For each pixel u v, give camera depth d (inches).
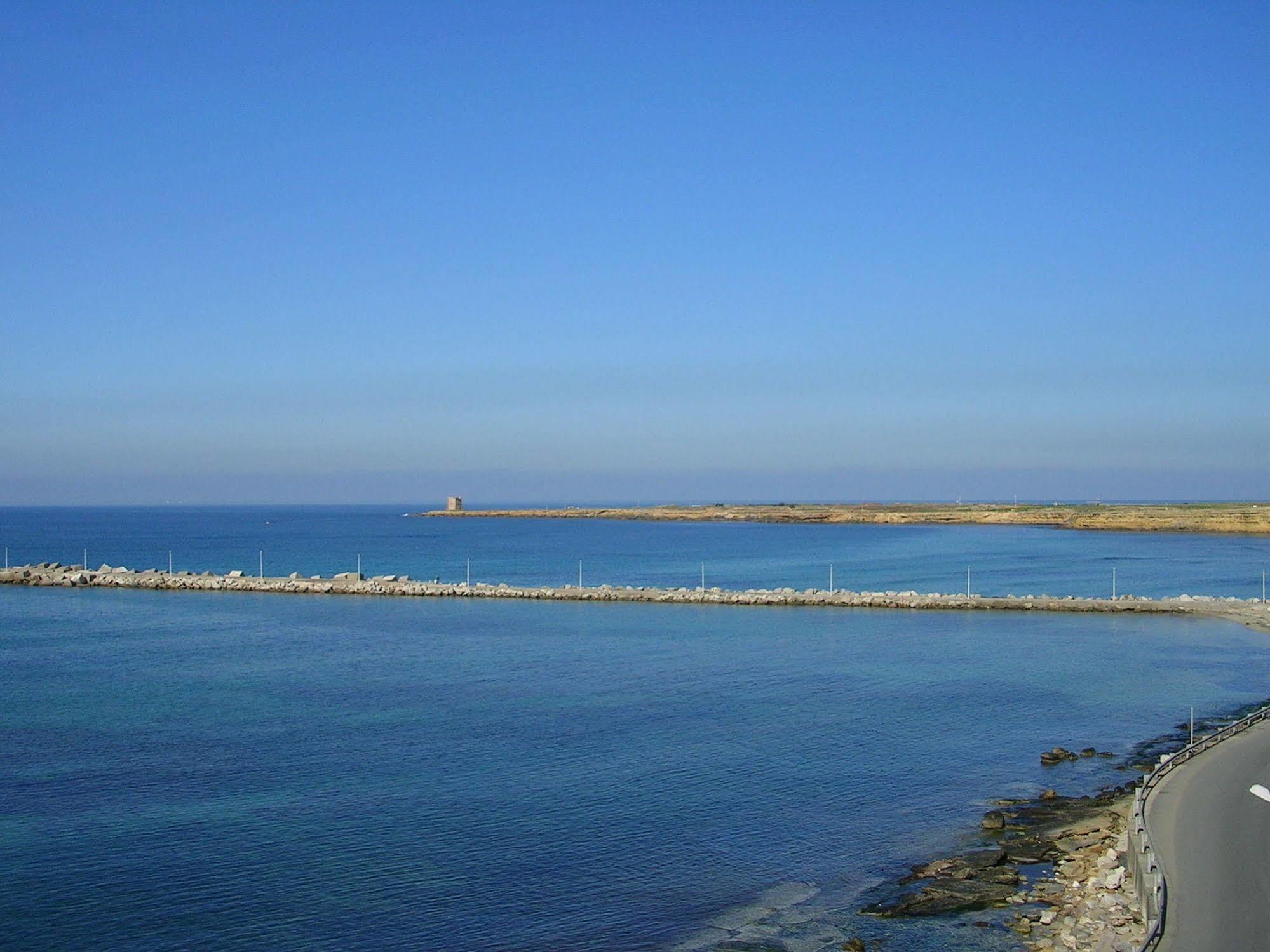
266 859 1267.2
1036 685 2377.0
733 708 2110.0
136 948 1043.3
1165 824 1239.5
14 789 1545.3
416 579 5413.4
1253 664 2682.1
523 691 2294.5
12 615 3737.7
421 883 1200.2
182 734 1882.4
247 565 6432.1
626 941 1059.9
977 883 1181.7
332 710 2089.1
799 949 1032.8
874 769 1664.6
